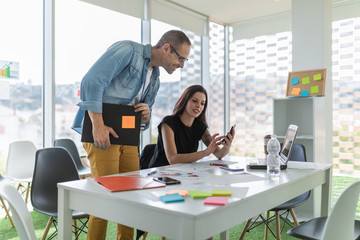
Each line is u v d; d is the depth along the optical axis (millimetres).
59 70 3764
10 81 3453
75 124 2049
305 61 3639
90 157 1936
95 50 4082
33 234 1169
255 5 5070
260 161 2100
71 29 3846
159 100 4852
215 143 2141
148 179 1522
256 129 5715
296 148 2648
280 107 3596
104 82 1796
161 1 4773
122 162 2094
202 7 5172
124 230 2021
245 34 5863
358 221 1855
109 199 1254
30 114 3652
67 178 2236
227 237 1421
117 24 4316
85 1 3873
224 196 1239
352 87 4781
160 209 1088
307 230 1688
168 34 2008
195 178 1590
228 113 6066
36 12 3643
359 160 4773
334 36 4906
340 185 4609
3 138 3436
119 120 1870
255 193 1286
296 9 3715
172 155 2189
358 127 4766
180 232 1057
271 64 5539
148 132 4684
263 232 2934
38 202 2100
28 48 3592
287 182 1523
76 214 1969
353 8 4723
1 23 3361
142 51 1972
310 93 3400
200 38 5672
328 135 3576
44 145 3783
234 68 6000
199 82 5695
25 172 3486
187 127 2412
